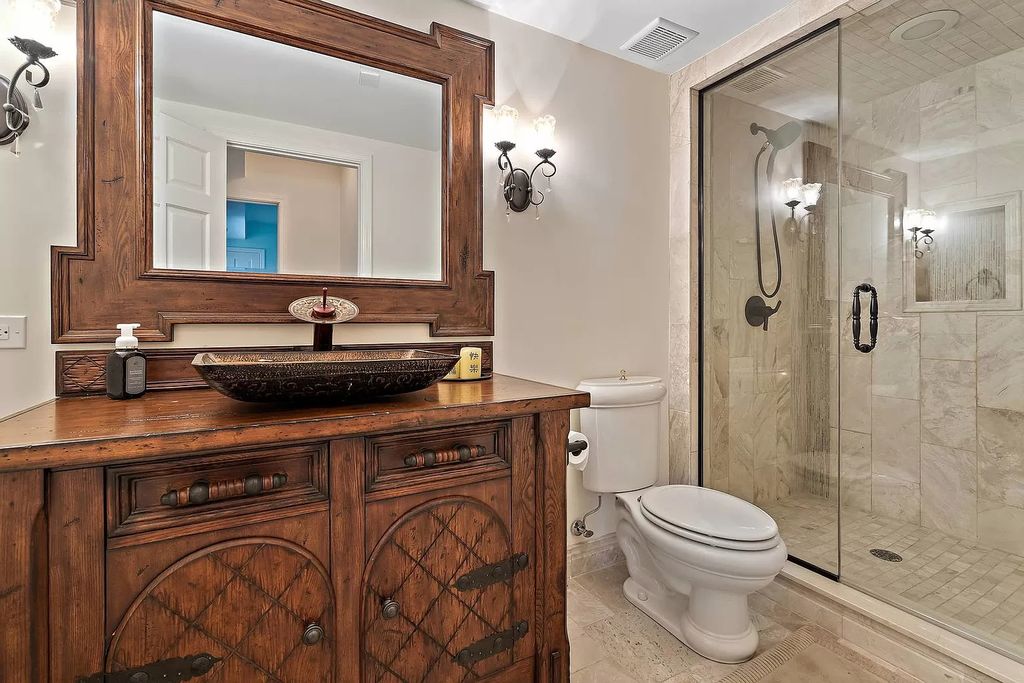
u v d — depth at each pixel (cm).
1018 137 165
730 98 222
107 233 124
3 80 115
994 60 169
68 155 121
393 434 100
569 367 201
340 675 93
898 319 201
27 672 70
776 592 185
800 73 203
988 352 177
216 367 89
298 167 149
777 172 219
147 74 128
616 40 202
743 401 236
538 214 192
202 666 82
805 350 232
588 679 145
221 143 139
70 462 71
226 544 84
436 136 169
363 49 155
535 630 119
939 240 186
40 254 118
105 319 124
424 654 103
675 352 233
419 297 165
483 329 177
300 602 90
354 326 155
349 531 95
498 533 113
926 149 187
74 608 74
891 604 160
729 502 172
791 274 229
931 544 192
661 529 160
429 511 103
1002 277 171
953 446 187
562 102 198
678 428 232
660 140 230
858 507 216
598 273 209
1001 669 129
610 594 192
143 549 78
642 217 223
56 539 73
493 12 181
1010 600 157
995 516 177
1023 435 170
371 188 159
